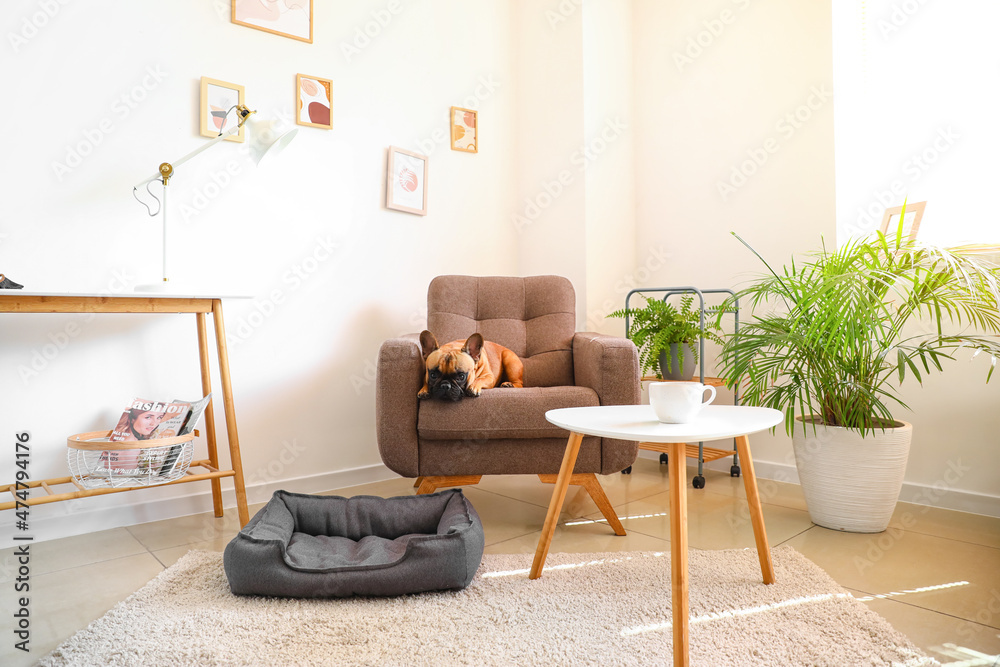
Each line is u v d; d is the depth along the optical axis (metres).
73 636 1.30
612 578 1.61
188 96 2.30
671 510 1.16
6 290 1.64
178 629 1.33
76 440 1.81
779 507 2.31
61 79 2.04
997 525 2.07
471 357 2.18
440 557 1.49
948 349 2.28
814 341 1.93
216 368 2.37
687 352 2.70
